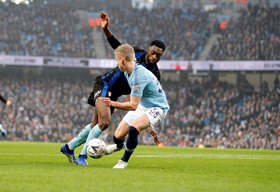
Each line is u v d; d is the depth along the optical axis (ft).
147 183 25.02
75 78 202.39
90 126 39.17
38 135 174.91
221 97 185.06
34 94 190.19
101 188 22.20
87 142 38.27
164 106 36.47
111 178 26.73
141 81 34.55
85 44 203.51
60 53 198.90
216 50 194.80
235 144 164.96
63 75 202.18
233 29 204.03
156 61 38.81
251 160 58.75
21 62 195.42
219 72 196.44
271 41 193.16
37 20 208.95
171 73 200.85
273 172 37.11
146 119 35.24
